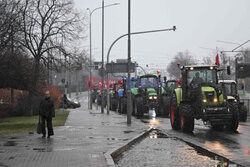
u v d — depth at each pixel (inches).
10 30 923.4
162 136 671.1
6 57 903.7
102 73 1552.7
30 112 1358.3
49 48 1318.9
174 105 787.4
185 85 774.5
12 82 925.2
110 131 717.9
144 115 1293.1
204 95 698.8
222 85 717.3
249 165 378.0
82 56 1406.3
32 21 1278.3
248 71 1526.8
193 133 711.1
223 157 430.0
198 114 715.4
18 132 707.4
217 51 1138.0
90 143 535.2
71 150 467.8
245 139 606.2
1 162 385.4
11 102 1368.1
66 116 1232.2
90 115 1301.7
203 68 780.6
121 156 451.5
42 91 1034.1
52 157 415.8
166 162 406.6
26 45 1253.7
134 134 659.4
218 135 668.7
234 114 717.9
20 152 451.8
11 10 930.1
